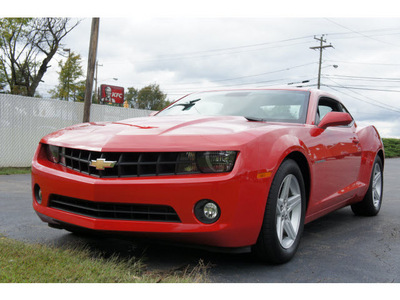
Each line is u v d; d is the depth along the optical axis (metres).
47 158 3.07
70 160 2.83
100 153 2.59
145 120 3.23
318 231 3.98
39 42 20.14
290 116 3.44
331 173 3.52
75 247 3.04
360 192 4.38
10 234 3.45
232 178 2.36
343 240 3.62
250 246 2.58
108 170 2.55
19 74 21.38
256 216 2.49
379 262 2.96
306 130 3.17
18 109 10.02
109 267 2.41
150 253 2.95
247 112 3.51
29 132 10.22
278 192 2.64
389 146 29.84
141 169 2.49
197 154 2.43
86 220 2.58
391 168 15.39
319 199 3.39
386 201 6.20
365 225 4.32
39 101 10.41
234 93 3.95
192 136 2.52
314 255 3.09
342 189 3.91
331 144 3.52
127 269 2.50
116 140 2.62
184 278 2.39
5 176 8.29
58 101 10.88
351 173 4.07
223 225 2.36
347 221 4.54
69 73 27.52
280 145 2.69
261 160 2.52
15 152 9.98
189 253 2.97
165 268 2.62
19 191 6.15
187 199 2.37
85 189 2.54
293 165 2.84
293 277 2.54
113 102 19.19
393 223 4.48
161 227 2.41
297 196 2.97
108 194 2.47
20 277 2.13
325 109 3.95
